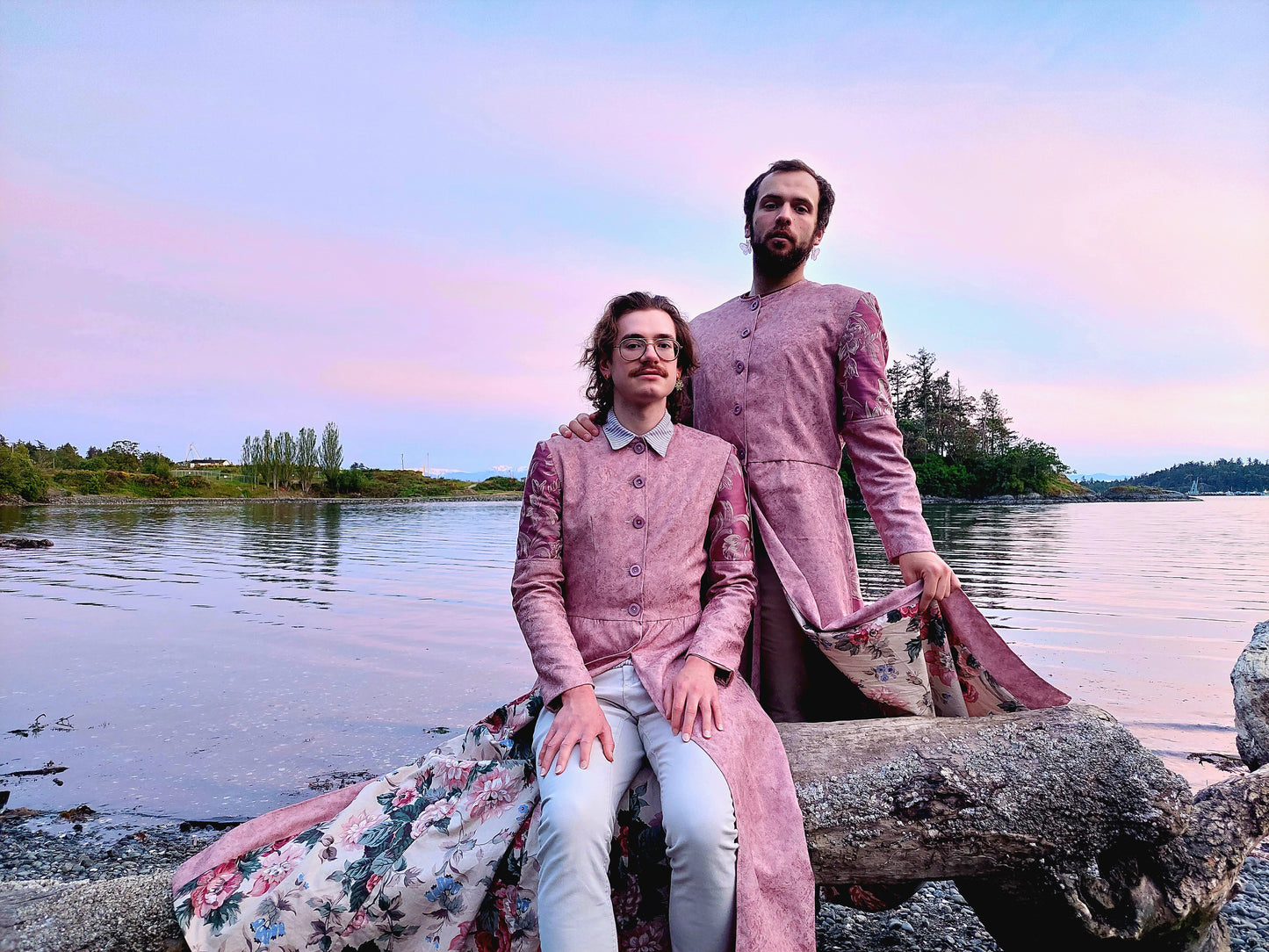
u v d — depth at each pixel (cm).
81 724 495
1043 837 177
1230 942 244
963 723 194
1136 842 179
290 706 534
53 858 318
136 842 334
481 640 770
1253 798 196
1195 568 1556
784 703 220
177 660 680
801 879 159
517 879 171
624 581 193
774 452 228
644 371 200
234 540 2264
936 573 196
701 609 201
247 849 188
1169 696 563
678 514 198
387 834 181
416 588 1205
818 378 231
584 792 159
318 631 819
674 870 158
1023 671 197
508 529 2939
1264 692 299
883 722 196
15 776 409
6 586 1195
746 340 240
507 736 193
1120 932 177
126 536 2397
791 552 220
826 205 250
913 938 254
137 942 175
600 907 154
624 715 182
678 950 159
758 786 173
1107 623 889
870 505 219
